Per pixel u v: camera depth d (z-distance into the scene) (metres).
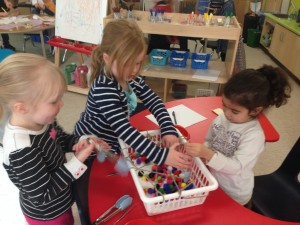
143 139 1.00
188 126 1.37
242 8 6.13
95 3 2.81
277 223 0.86
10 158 0.80
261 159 2.25
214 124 1.17
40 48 4.55
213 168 1.00
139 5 3.23
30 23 3.28
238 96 0.93
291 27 3.91
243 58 2.64
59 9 3.05
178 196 0.80
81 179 1.09
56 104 0.84
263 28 5.15
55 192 0.85
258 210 1.23
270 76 0.97
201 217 0.86
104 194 0.93
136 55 0.96
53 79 0.80
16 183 0.90
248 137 1.02
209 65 2.95
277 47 4.44
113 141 1.21
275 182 1.39
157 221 0.84
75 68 3.31
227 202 0.92
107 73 1.04
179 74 2.67
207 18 2.52
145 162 1.03
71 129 2.51
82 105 2.96
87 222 0.93
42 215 1.02
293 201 1.29
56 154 0.98
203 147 0.98
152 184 0.93
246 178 1.05
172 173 0.99
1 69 0.78
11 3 3.95
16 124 0.84
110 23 1.02
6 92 0.78
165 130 1.15
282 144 2.46
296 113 3.01
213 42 3.68
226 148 1.08
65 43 3.07
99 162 1.08
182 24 2.44
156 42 3.26
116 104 1.02
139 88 1.29
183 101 1.62
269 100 0.98
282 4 5.24
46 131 0.93
